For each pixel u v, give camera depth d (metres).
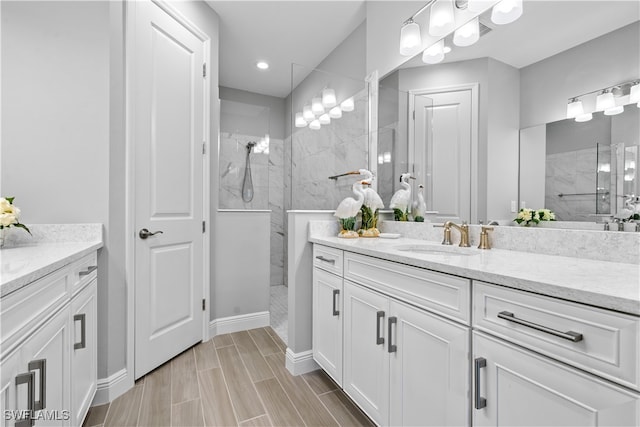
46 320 0.93
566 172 1.14
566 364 0.67
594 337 0.62
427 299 1.03
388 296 1.21
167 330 1.94
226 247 2.50
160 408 1.49
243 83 3.84
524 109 1.27
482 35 1.44
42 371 0.84
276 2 2.31
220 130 3.52
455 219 1.59
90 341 1.36
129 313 1.65
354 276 1.43
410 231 1.82
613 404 0.59
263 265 2.65
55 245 1.39
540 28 1.22
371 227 1.96
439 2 1.56
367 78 2.29
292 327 1.86
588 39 1.09
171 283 1.97
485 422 0.83
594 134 1.06
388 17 2.08
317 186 2.32
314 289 1.81
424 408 1.04
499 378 0.80
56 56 1.53
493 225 1.40
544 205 1.20
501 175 1.36
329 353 1.63
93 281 1.43
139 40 1.73
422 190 1.80
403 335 1.13
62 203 1.53
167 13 1.94
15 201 1.48
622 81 1.00
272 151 4.21
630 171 0.97
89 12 1.57
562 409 0.67
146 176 1.78
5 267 0.88
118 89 1.61
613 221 1.01
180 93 2.04
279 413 1.46
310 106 2.32
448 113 1.63
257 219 2.64
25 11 1.51
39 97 1.51
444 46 1.64
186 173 2.09
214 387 1.68
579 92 1.11
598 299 0.61
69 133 1.54
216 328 2.43
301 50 3.03
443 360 0.97
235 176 3.60
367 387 1.33
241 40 2.85
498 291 0.81
